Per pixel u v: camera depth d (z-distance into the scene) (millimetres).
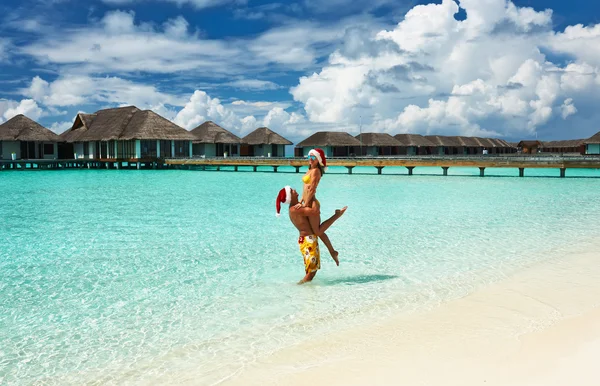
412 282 6312
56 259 7969
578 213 13391
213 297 5785
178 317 5098
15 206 15672
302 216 6152
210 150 51750
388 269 7055
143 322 4977
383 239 9461
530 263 7340
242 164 38406
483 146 79625
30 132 42156
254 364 3826
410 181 28469
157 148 43188
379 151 63969
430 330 4410
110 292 6078
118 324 4922
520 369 3402
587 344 3824
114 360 4051
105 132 43969
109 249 8742
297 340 4324
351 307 5273
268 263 7555
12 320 5094
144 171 41344
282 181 29141
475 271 6879
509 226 11047
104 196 19141
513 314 4820
